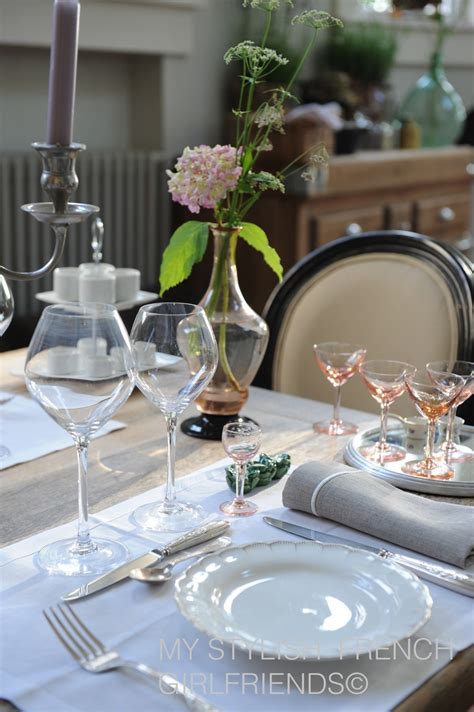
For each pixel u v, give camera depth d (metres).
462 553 0.84
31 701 0.64
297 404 1.39
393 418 1.31
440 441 1.20
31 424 1.24
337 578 0.79
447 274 1.64
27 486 1.04
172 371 0.93
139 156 3.49
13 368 1.50
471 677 0.71
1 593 0.79
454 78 4.87
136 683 0.67
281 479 1.08
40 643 0.71
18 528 0.93
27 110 3.32
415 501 0.94
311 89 3.72
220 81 3.82
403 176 3.73
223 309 1.20
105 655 0.69
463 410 1.48
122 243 3.51
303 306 1.74
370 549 0.87
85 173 3.33
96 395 0.82
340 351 1.27
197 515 0.96
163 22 3.46
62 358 0.81
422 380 1.07
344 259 1.75
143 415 1.31
